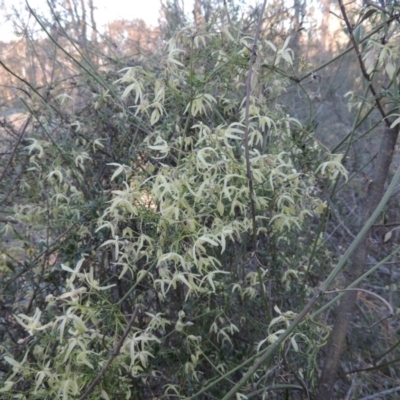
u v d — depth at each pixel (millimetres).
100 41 3602
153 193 1388
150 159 2018
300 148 1859
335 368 1757
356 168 3420
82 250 1903
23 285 2285
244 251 1947
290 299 2320
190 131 2133
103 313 1473
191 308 1827
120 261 1699
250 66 1308
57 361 1367
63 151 2076
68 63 3699
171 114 1963
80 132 2271
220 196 1444
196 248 1428
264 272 1866
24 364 1410
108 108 2410
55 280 2008
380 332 2711
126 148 2277
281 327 1777
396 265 3133
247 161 1338
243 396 1535
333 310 2625
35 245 2336
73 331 1309
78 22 3268
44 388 1424
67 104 2580
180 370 1837
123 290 2162
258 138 1623
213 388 1948
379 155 1698
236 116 2133
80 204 2008
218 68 1530
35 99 2328
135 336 1503
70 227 1921
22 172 2211
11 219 2283
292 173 1776
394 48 1531
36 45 3295
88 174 2307
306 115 3990
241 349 2119
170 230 1480
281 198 1646
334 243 3098
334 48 4957
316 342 1753
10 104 3723
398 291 2928
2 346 1736
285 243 2229
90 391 1260
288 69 2383
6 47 3686
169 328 2041
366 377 2447
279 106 2186
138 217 1425
